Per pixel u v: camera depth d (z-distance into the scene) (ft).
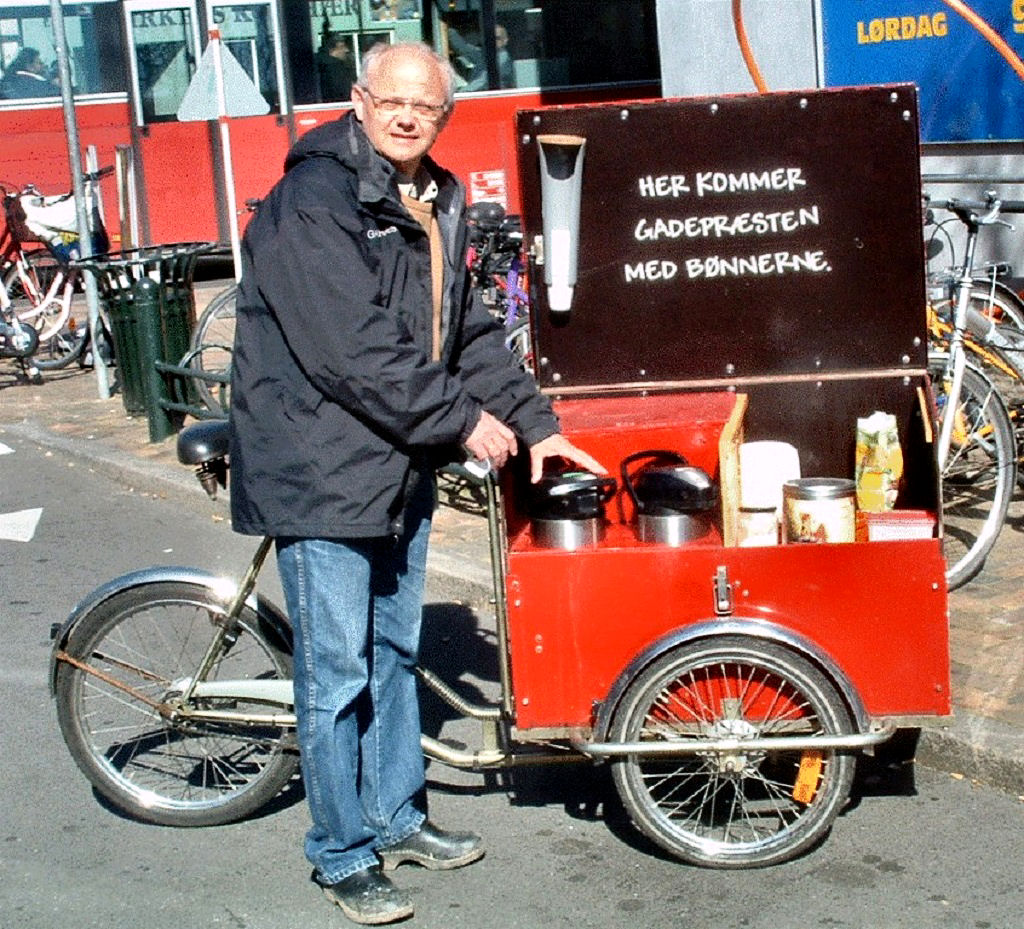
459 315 12.35
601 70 50.31
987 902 11.90
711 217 13.65
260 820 14.17
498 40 49.57
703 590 12.17
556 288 13.78
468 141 49.85
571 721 12.53
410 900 12.51
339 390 11.24
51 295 40.70
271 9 48.85
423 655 17.71
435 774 14.92
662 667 12.07
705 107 13.43
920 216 13.44
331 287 11.07
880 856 12.71
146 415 33.04
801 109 13.35
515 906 12.33
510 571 12.28
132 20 48.49
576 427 13.23
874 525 12.61
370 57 11.37
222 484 13.82
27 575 22.95
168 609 13.88
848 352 13.82
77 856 13.64
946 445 17.29
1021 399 19.49
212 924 12.35
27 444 32.40
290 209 11.20
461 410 11.35
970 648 15.96
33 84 48.24
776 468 13.33
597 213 13.75
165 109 49.06
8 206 40.55
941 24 27.25
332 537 11.59
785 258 13.67
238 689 13.48
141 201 49.24
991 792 13.73
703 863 12.58
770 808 13.35
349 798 12.27
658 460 13.24
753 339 13.89
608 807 14.01
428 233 12.05
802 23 30.07
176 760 14.57
